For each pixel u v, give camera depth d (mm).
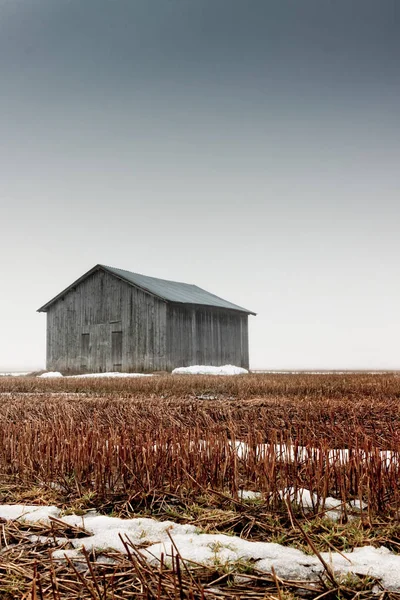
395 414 9062
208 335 31484
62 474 5215
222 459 5055
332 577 2971
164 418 8188
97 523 4004
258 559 3350
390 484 4602
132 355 29094
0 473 5660
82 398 12297
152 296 28672
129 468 4938
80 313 31422
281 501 4375
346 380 17766
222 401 11258
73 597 2855
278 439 6746
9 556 3400
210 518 4066
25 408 9664
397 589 2975
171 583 2971
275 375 22328
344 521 3980
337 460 4762
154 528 3895
